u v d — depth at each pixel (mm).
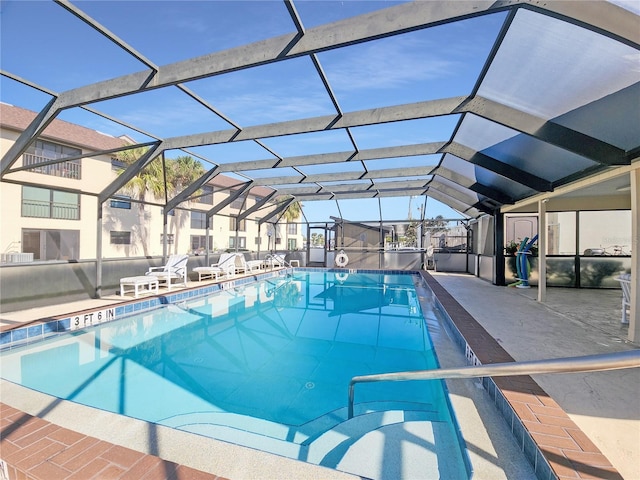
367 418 3176
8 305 5777
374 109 5293
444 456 2508
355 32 3336
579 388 2822
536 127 4332
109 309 6262
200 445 2291
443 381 3391
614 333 4531
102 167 16078
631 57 2750
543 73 3455
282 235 27656
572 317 5500
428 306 8023
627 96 3221
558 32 2828
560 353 3686
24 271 6043
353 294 10617
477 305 6559
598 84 3244
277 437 2959
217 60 3963
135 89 4438
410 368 4664
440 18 2992
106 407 3562
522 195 7879
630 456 1966
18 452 1936
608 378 3023
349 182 11641
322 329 6711
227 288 10328
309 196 14883
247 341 5918
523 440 2188
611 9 2438
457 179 8984
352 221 17188
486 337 4332
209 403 3648
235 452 2201
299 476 1964
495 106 4508
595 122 3850
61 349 5195
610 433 2189
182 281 10336
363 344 5750
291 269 15703
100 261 7531
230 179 24906
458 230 16109
